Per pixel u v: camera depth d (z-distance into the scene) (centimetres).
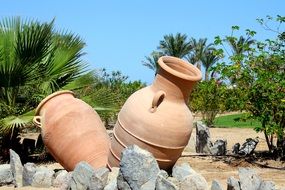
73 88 1141
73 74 1143
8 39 1073
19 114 1066
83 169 622
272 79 1023
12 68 1035
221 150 1229
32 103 1109
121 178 583
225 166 998
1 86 1068
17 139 1134
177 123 656
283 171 951
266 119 1027
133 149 584
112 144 692
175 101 663
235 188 624
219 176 864
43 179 717
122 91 2325
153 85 679
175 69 704
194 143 1344
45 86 1096
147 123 653
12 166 752
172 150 660
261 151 1247
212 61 4138
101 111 1144
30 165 737
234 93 1068
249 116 1055
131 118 665
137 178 573
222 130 2148
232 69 1036
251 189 622
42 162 1117
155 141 652
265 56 1056
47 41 1084
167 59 700
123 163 582
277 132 1023
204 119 2395
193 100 2308
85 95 1169
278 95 1001
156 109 656
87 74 1157
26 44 1048
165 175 591
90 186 603
